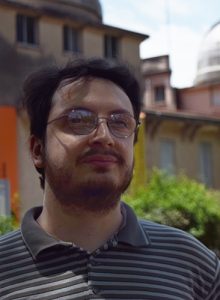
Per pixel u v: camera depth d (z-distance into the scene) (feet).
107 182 9.45
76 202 9.54
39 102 9.98
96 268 9.36
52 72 10.02
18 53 76.02
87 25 82.79
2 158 70.28
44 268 9.41
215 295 10.26
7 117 71.41
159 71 121.80
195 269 10.11
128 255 9.66
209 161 99.96
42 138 10.05
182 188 59.36
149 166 89.61
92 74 9.93
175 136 94.99
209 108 122.11
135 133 10.22
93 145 9.45
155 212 56.03
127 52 87.86
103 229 9.84
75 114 9.55
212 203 58.80
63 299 9.11
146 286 9.44
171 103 120.37
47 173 9.78
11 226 34.14
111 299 9.18
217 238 57.77
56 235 9.82
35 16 78.43
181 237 10.37
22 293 9.28
